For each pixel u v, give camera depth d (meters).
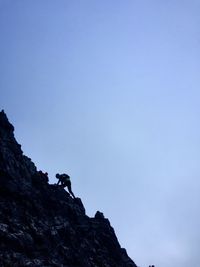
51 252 37.16
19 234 35.19
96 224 50.19
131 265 51.00
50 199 44.94
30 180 45.88
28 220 37.88
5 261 31.66
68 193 51.03
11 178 41.72
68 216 46.06
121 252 51.66
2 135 46.66
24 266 32.56
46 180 49.16
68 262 38.03
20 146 49.72
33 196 42.62
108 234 50.00
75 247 40.81
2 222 35.50
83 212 50.78
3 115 49.59
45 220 40.38
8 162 43.09
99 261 42.69
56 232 39.91
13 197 39.69
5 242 33.81
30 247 35.16
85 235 45.62
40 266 33.88
